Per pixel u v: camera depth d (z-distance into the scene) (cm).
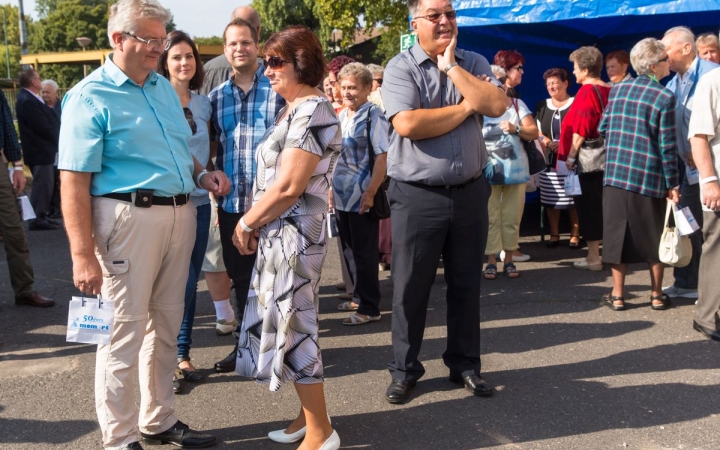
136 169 288
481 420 343
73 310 283
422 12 340
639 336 455
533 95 973
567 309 519
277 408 365
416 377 376
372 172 473
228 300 480
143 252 291
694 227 468
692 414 343
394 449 317
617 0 608
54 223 932
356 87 482
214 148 436
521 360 421
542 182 720
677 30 525
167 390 326
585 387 378
